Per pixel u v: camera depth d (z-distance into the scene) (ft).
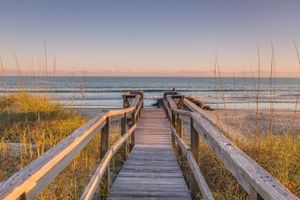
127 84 294.66
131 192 13.33
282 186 4.29
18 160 17.35
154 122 36.91
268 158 15.37
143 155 20.86
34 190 4.87
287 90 176.65
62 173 14.71
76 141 7.72
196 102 63.52
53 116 29.53
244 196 12.99
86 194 8.77
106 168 12.90
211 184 14.76
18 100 33.86
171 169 17.15
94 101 107.55
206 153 17.46
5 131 23.39
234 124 34.50
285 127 33.83
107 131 13.02
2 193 3.92
